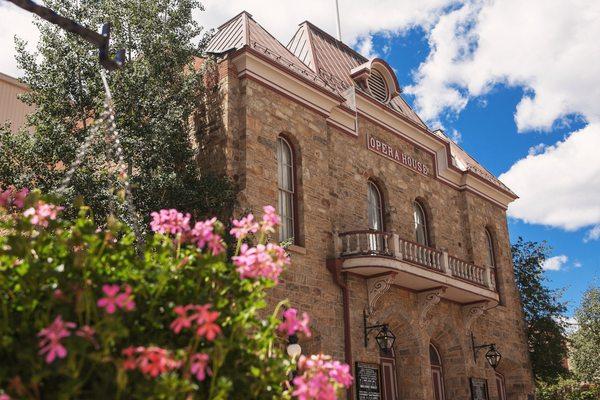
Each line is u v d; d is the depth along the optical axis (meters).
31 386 3.84
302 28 23.55
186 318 4.14
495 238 26.83
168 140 14.48
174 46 15.34
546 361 28.11
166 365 4.01
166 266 4.73
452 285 20.00
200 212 15.03
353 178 19.45
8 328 4.02
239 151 16.00
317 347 16.08
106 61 7.77
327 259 17.23
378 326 17.70
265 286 5.11
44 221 4.95
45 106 14.90
